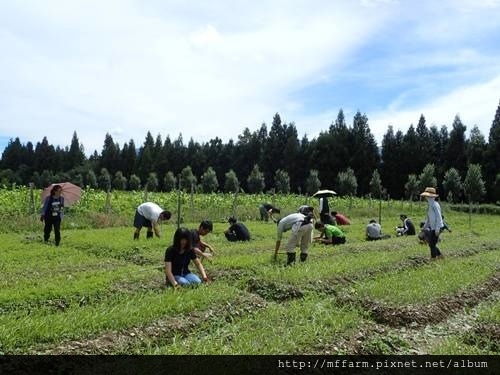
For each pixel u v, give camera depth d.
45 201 18.84
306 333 8.93
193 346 8.09
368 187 90.31
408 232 26.44
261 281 12.64
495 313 10.70
